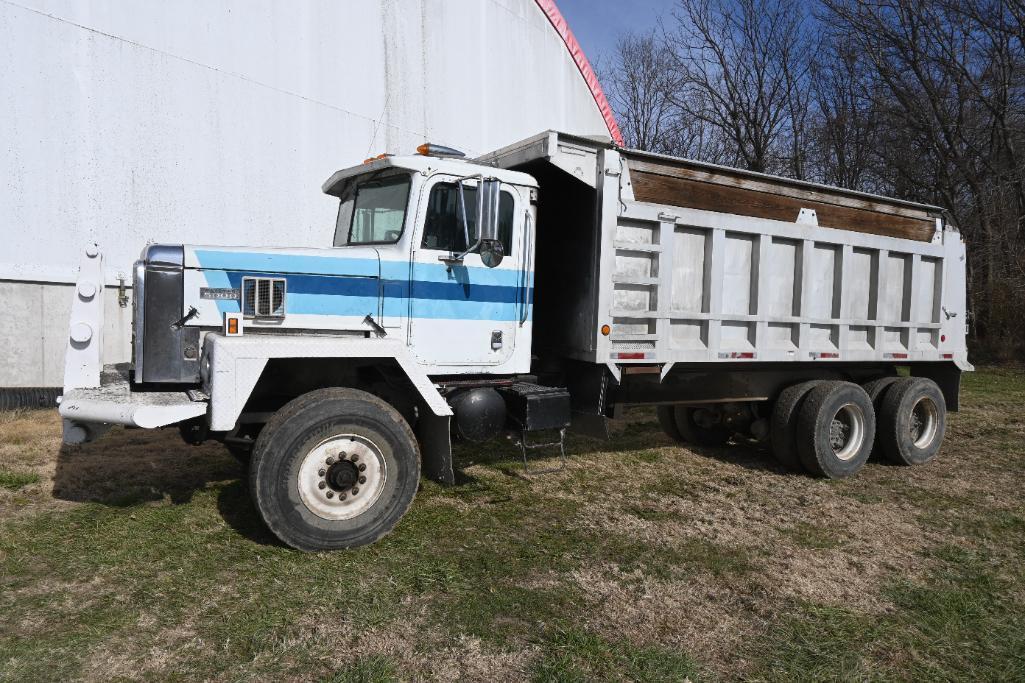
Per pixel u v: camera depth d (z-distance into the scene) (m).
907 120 19.86
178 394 4.37
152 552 4.14
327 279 4.62
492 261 4.88
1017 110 19.06
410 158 4.91
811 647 3.32
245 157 9.70
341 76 10.81
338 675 2.92
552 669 3.01
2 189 7.72
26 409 8.10
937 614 3.72
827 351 6.71
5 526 4.52
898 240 7.12
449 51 12.60
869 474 6.74
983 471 6.90
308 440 4.14
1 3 7.57
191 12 9.05
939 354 7.61
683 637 3.39
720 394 6.59
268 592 3.66
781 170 24.70
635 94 28.98
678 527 4.97
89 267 4.67
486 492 5.64
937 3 18.80
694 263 5.94
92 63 8.27
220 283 4.53
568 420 5.33
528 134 14.69
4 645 3.09
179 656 3.05
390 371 4.91
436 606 3.60
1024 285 18.02
